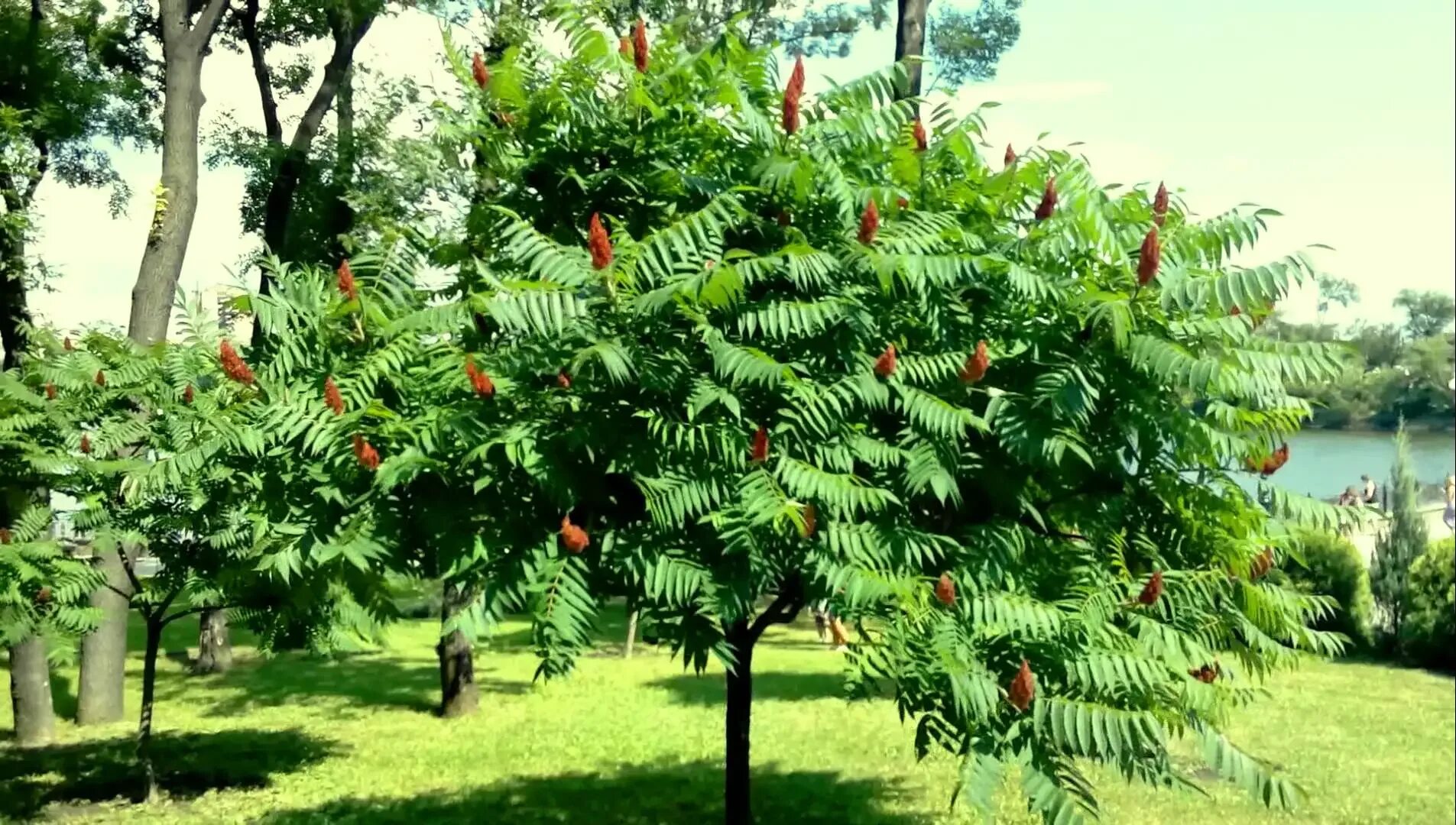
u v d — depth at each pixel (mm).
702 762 8883
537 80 4863
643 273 3957
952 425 3961
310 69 14633
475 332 4629
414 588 7238
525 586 4035
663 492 3945
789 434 4219
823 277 4090
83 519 7457
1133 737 3996
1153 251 3938
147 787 7930
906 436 4273
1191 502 4770
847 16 14156
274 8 13703
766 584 4305
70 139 12602
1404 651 14633
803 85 4375
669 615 4391
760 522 3734
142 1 13406
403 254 5070
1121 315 3898
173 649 16297
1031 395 4277
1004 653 4207
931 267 3963
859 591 3877
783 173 4188
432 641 17062
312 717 11305
